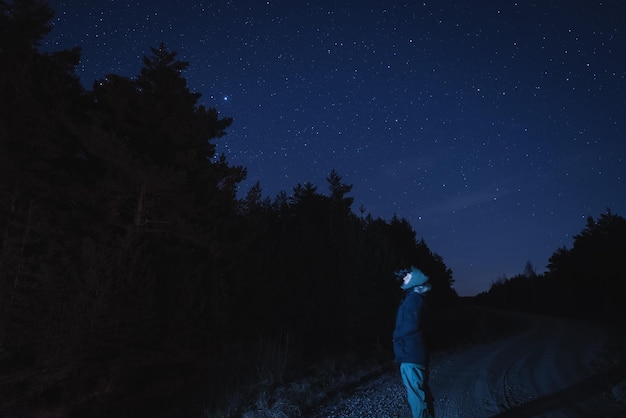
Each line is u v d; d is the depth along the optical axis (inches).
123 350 434.0
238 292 577.3
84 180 610.9
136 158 523.2
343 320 873.5
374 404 302.4
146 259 461.1
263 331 610.2
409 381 197.6
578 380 353.1
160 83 597.6
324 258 911.0
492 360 523.5
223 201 609.6
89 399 406.3
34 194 583.8
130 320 419.8
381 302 964.0
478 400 299.0
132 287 425.4
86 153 617.9
